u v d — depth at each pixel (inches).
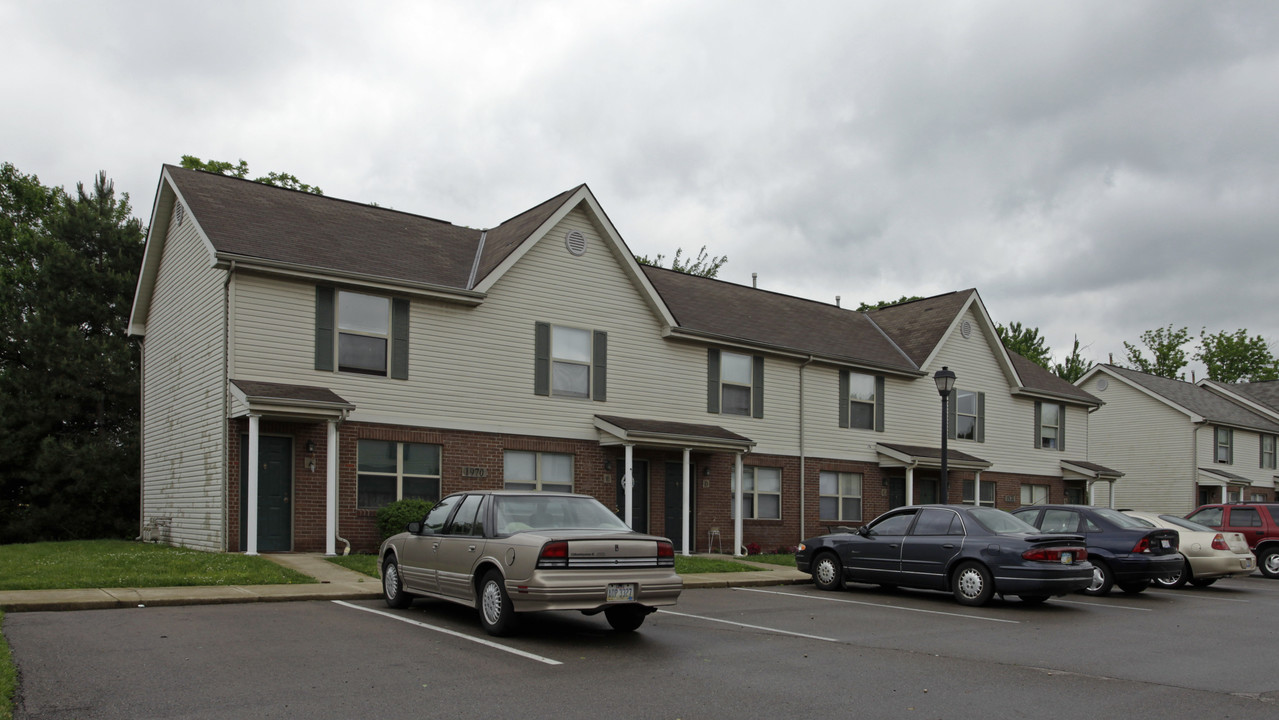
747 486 995.9
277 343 700.7
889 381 1147.3
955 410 1224.2
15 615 416.5
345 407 676.7
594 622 453.4
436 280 786.8
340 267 731.4
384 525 700.0
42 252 1189.1
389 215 893.8
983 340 1278.3
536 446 825.5
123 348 1116.5
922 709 293.6
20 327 1082.7
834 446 1078.4
